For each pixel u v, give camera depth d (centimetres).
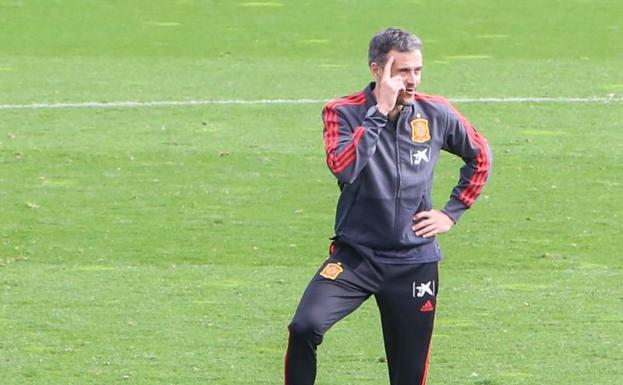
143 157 4956
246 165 4853
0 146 5100
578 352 2872
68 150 5050
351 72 6650
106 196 4459
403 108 2139
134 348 2917
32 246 3881
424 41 7512
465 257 3734
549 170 4756
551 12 8325
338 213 2192
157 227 4084
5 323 3109
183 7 8481
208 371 2744
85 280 3519
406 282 2177
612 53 7150
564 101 5897
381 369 2756
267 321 3133
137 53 7212
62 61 6962
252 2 8625
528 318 3147
